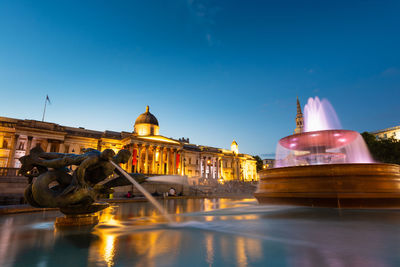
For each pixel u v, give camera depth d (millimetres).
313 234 4824
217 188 46656
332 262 2963
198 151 76500
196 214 9070
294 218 7215
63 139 50000
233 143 97062
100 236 4848
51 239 4594
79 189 6230
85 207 6559
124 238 4625
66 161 6488
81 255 3461
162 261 3125
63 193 6098
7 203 22422
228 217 7891
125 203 18875
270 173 12133
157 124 68688
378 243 4000
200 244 4074
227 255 3379
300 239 4383
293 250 3605
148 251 3654
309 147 14609
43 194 5930
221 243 4145
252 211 9430
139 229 5625
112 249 3787
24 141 47719
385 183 9461
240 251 3594
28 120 47438
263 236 4691
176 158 62250
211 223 6512
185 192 41125
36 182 5996
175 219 7531
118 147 57688
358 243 4004
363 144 19797
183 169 65062
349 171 9688
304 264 2902
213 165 78375
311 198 9953
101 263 3064
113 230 5523
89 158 6488
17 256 3428
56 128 50938
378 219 6758
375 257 3158
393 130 72188
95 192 6738
